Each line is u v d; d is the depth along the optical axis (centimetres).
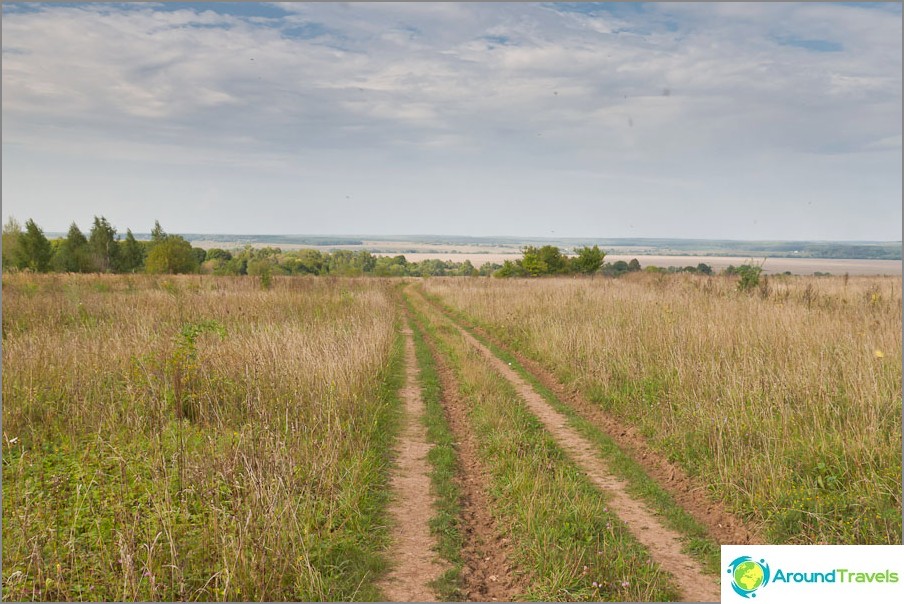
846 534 580
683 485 752
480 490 741
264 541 523
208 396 925
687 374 1009
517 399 1157
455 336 1877
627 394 1064
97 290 2553
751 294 2045
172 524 559
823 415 806
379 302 2330
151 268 5650
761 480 678
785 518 615
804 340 1112
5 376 957
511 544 600
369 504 671
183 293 2255
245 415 902
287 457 691
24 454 755
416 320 2478
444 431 966
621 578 534
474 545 605
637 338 1294
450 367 1477
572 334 1439
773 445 765
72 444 778
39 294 2102
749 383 924
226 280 2830
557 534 595
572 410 1097
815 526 604
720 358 1066
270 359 1062
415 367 1475
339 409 915
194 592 490
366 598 502
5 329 1445
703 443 809
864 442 712
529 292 2631
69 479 679
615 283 3083
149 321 1494
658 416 945
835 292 2088
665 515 673
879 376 888
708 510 686
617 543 594
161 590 491
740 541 614
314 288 2742
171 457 722
